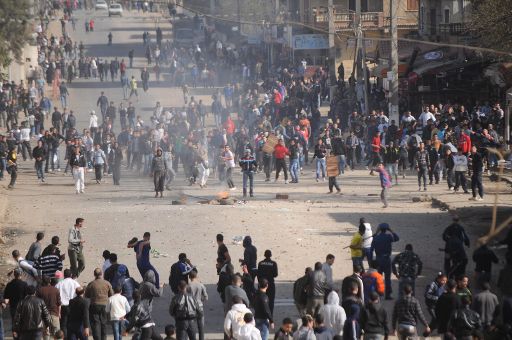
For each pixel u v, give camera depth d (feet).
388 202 287.07
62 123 447.83
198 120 404.77
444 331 155.02
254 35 642.63
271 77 540.93
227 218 262.67
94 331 162.50
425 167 304.09
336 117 432.66
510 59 372.58
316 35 535.60
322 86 522.06
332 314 151.74
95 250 232.53
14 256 181.98
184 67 598.34
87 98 540.93
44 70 599.16
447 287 155.94
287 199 295.89
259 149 362.12
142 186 329.11
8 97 476.54
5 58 305.32
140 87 571.28
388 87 418.51
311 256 222.28
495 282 192.95
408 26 615.98
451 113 358.84
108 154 363.97
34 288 163.73
